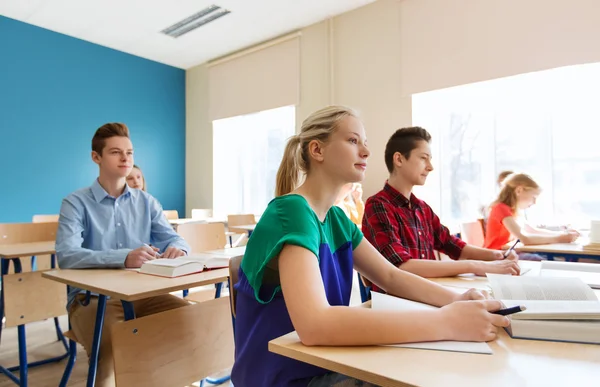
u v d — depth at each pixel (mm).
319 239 792
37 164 4328
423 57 3553
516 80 3244
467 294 810
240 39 4723
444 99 3600
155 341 1100
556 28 2924
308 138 845
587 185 2994
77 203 1627
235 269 1052
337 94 4133
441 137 3639
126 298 1034
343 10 4043
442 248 1569
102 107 4848
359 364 545
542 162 3172
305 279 657
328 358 569
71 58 4594
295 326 635
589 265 1303
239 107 5047
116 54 4984
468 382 490
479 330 636
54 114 4457
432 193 3670
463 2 3340
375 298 819
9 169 4145
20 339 1681
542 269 1260
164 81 5480
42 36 4387
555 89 3086
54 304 1802
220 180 5406
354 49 4016
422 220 1492
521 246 2275
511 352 592
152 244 1854
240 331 813
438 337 625
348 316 619
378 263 950
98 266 1424
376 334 605
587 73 2949
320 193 853
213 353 1269
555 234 2609
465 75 3330
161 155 5426
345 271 896
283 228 733
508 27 3125
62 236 1534
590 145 2971
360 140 841
